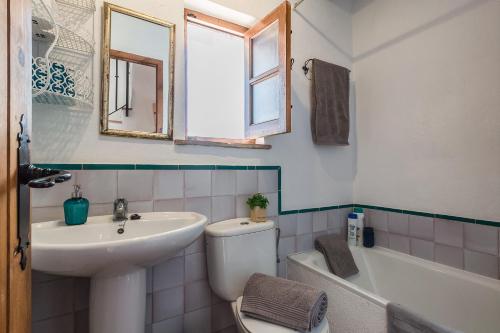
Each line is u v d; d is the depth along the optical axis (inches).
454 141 59.8
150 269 50.4
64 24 43.7
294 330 39.6
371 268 71.9
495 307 50.6
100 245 30.2
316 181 74.9
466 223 57.5
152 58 51.9
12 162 17.4
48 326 41.9
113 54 48.2
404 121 69.6
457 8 59.5
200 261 55.4
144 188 50.0
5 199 16.4
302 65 73.0
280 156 68.2
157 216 48.1
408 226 68.1
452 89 60.2
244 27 68.1
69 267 31.1
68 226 39.4
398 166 70.8
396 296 66.0
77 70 43.3
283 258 68.2
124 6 49.3
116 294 37.8
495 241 53.3
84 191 44.8
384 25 74.3
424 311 60.5
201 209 56.0
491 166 54.1
